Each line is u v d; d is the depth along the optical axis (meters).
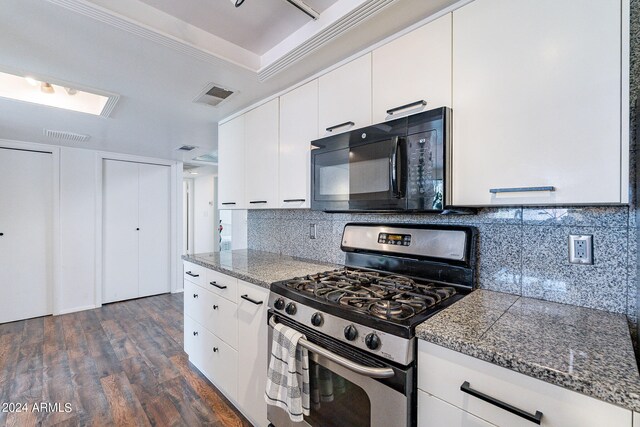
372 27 1.29
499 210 1.30
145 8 1.31
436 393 0.87
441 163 1.12
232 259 2.23
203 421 1.75
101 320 3.35
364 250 1.71
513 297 1.21
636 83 0.95
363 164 1.40
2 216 3.25
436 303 1.12
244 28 1.50
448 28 1.16
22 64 1.58
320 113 1.67
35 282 3.43
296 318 1.26
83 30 1.29
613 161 0.84
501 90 1.03
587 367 0.68
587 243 1.09
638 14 0.96
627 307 1.01
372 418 0.99
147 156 4.20
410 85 1.27
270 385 1.28
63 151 3.57
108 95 2.00
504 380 0.75
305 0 1.31
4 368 2.31
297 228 2.34
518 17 0.99
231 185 2.40
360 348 1.00
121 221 4.05
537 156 0.96
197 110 2.31
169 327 3.16
